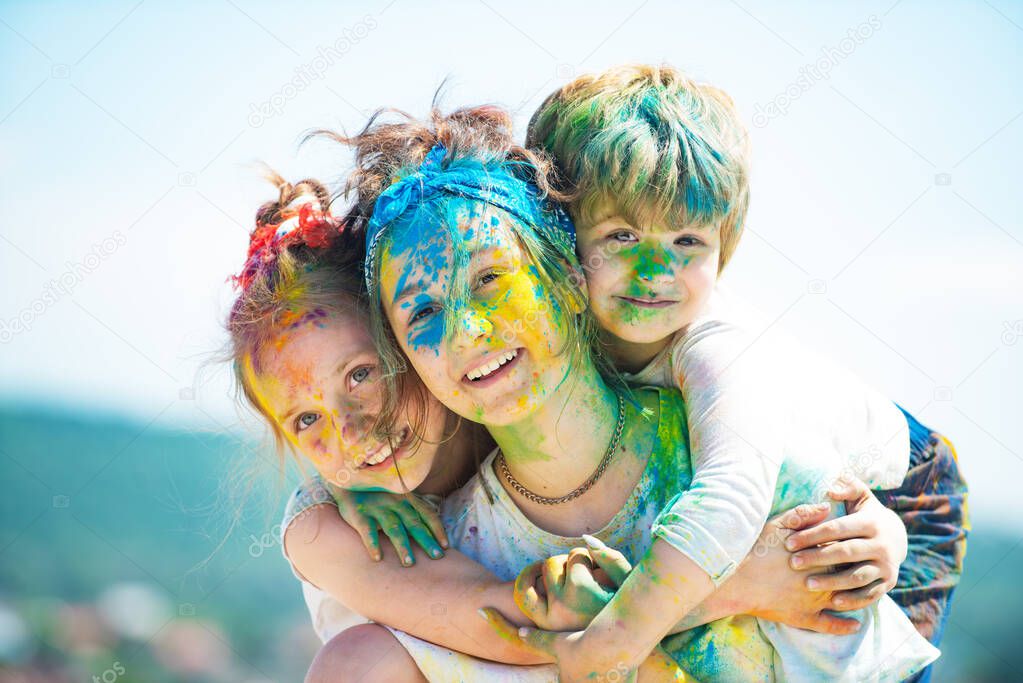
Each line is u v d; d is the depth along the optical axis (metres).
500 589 2.79
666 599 2.52
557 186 2.88
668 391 2.94
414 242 2.65
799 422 2.82
